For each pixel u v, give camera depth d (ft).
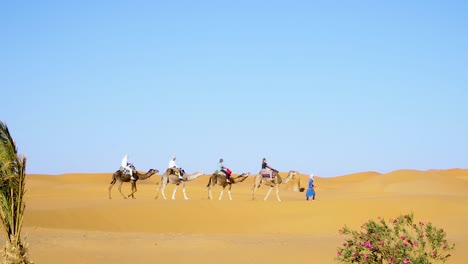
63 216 98.37
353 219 104.17
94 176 304.09
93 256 62.44
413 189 225.76
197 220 103.86
